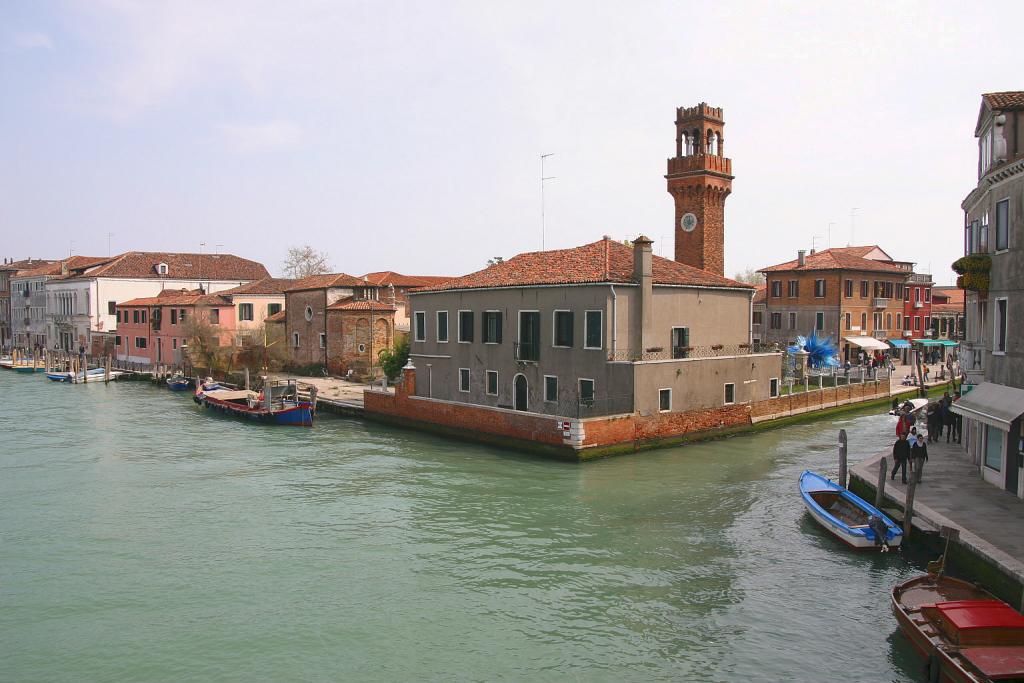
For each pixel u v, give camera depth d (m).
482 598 15.67
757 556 17.78
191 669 12.96
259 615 14.98
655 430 29.80
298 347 57.81
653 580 16.45
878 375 47.22
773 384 36.22
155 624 14.64
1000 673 10.83
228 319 60.84
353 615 14.95
